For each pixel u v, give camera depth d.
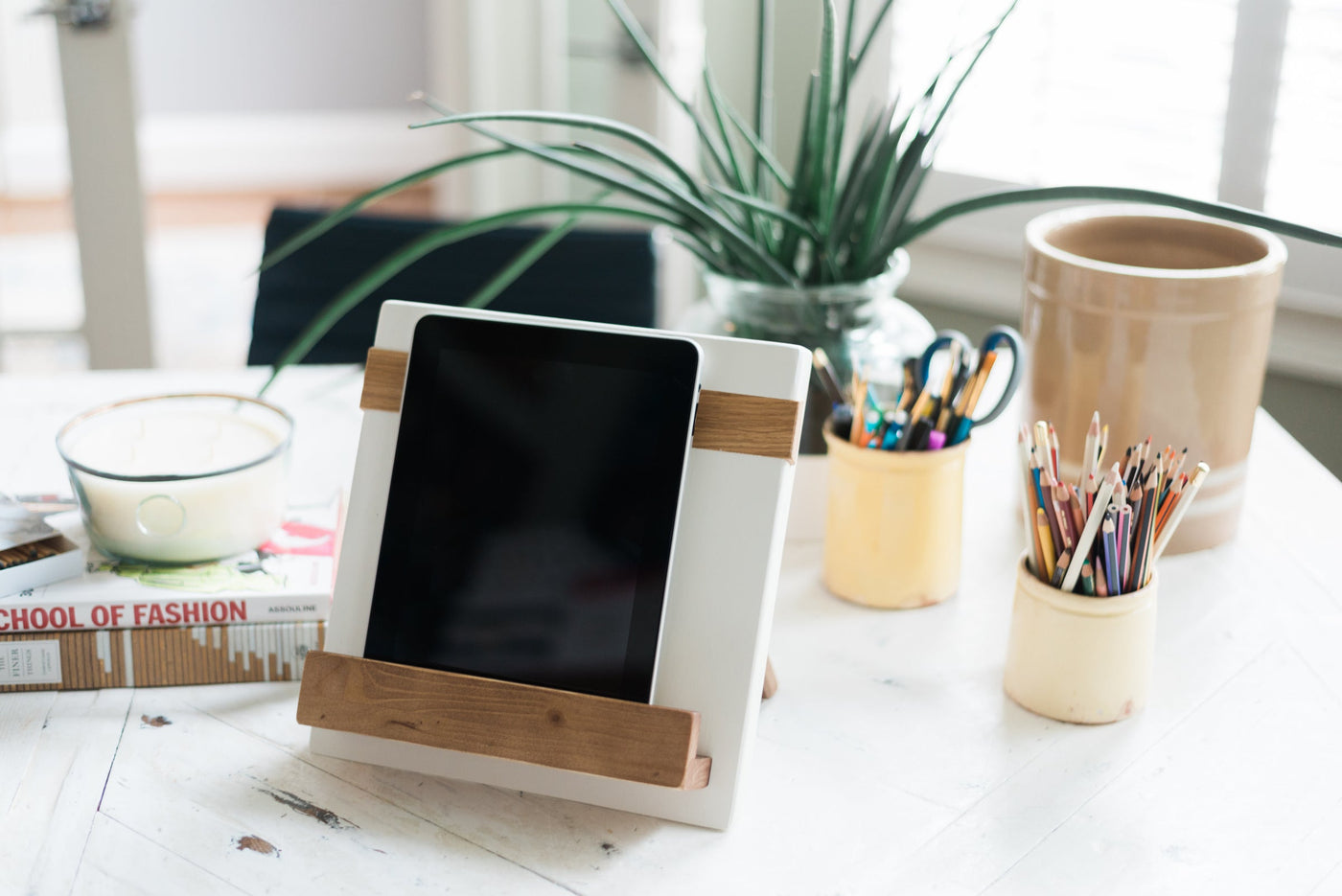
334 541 0.81
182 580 0.76
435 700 0.64
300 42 4.01
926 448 0.80
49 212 3.57
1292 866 0.61
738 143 1.89
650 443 0.65
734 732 0.63
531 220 2.07
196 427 0.83
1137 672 0.71
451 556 0.67
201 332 3.05
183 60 3.97
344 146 4.12
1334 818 0.64
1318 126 1.28
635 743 0.61
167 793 0.66
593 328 0.67
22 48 3.37
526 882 0.60
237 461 0.80
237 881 0.60
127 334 2.15
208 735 0.71
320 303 1.36
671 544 0.64
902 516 0.80
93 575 0.76
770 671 0.73
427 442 0.68
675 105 1.93
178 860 0.61
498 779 0.67
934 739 0.71
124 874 0.60
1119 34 1.41
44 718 0.72
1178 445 0.85
